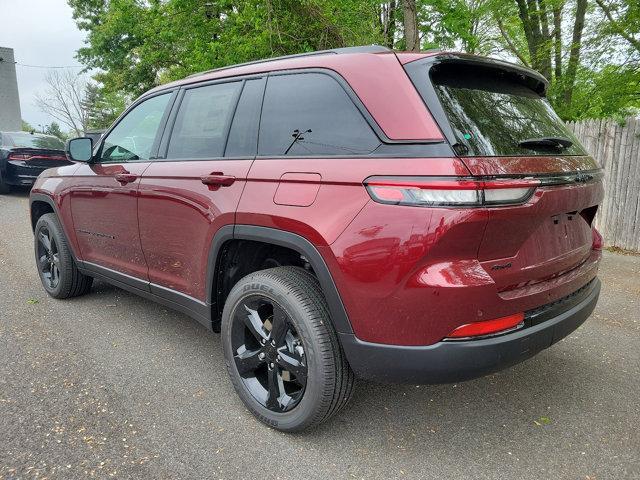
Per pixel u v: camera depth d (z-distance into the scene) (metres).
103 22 24.36
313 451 2.40
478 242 1.94
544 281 2.29
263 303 2.58
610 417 2.71
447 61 2.20
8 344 3.52
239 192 2.60
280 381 2.54
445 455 2.38
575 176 2.34
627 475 2.24
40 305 4.36
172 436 2.49
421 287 1.95
